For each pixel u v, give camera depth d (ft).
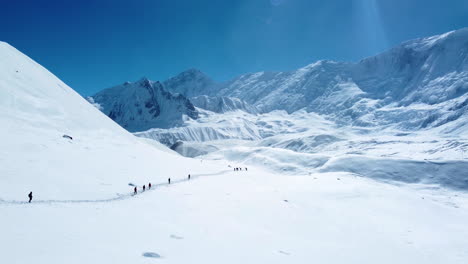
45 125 218.59
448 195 366.22
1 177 110.32
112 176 151.53
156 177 170.09
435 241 95.35
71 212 70.28
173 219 77.00
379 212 132.67
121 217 71.20
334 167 482.28
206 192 131.23
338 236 88.28
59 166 145.89
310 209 120.16
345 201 148.05
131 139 331.77
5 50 299.38
